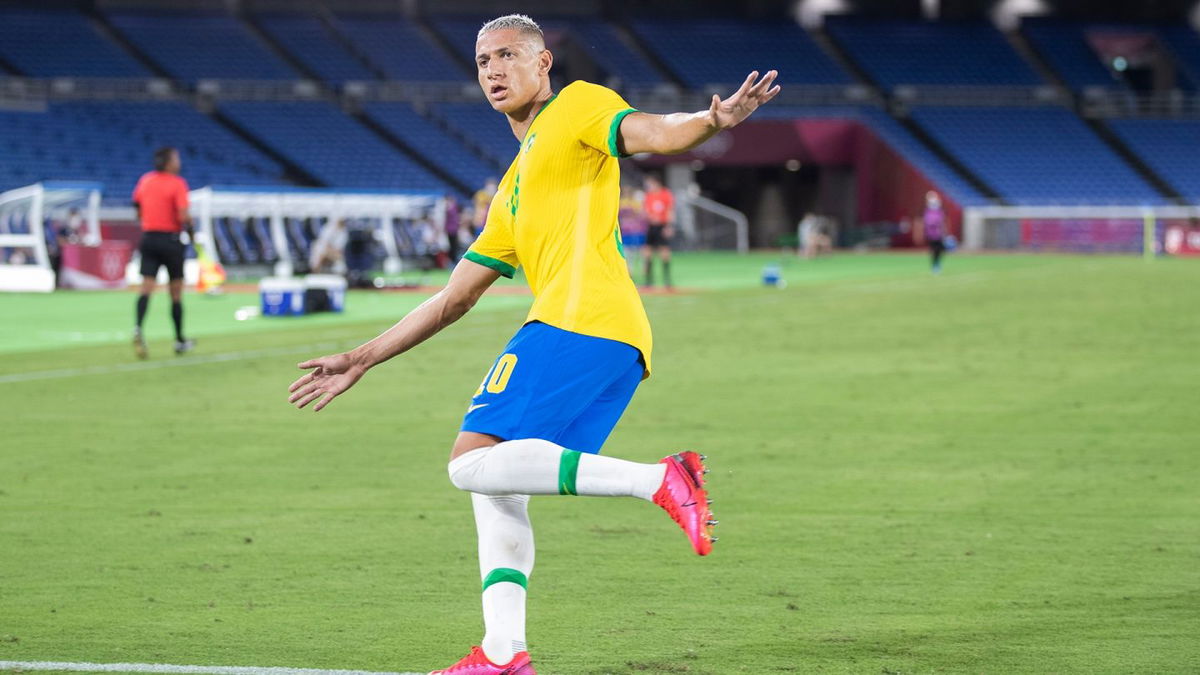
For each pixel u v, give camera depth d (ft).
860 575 23.31
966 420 41.34
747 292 105.09
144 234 57.62
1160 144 217.97
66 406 44.24
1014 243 198.39
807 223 180.24
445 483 31.86
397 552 25.12
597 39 213.66
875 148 209.15
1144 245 188.03
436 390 48.62
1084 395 46.65
